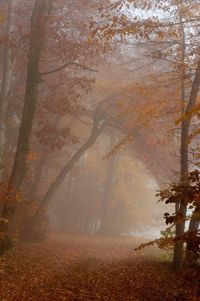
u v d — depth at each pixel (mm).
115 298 9328
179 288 9992
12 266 11898
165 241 9164
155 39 15047
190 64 13016
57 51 19188
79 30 19438
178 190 6703
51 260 14195
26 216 18109
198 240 6496
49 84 20969
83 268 12914
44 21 16062
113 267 13344
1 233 13031
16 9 20797
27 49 19453
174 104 14930
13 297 8836
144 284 10781
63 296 9195
